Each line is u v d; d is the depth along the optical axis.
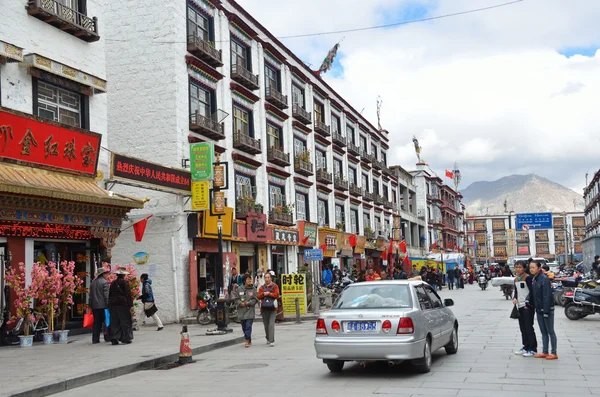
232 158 26.88
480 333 15.43
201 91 25.30
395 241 53.47
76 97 17.72
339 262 39.69
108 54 24.19
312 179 36.78
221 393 8.74
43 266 14.97
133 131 23.50
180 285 22.44
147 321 22.45
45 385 9.37
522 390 8.15
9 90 15.08
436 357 11.48
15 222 14.91
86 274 17.77
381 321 9.48
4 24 15.24
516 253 131.12
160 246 22.73
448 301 12.07
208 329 18.48
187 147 23.58
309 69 38.53
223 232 24.62
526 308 11.34
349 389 8.62
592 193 87.69
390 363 10.95
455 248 88.56
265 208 29.94
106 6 24.44
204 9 25.81
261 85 30.81
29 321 14.87
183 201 22.80
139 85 23.66
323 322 9.91
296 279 22.39
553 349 10.94
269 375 10.24
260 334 17.89
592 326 16.80
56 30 16.98
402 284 10.45
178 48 23.59
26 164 14.93
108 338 15.58
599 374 9.29
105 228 17.56
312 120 37.81
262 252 29.30
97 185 17.41
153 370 11.70
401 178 61.66
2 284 14.44
